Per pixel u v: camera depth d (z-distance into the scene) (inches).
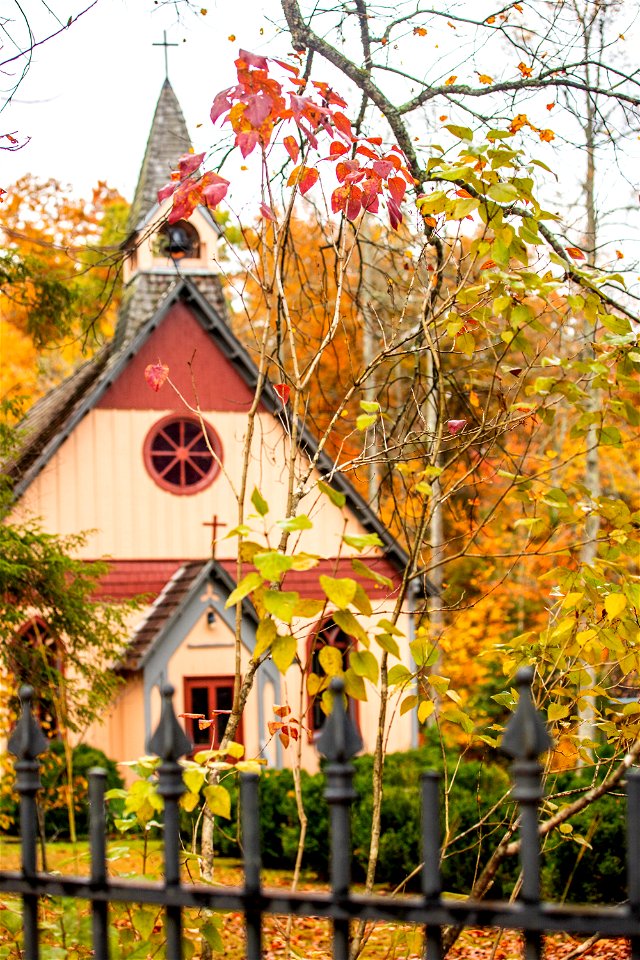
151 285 916.6
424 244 229.0
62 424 840.3
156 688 795.4
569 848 436.1
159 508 855.7
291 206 206.1
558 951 285.1
